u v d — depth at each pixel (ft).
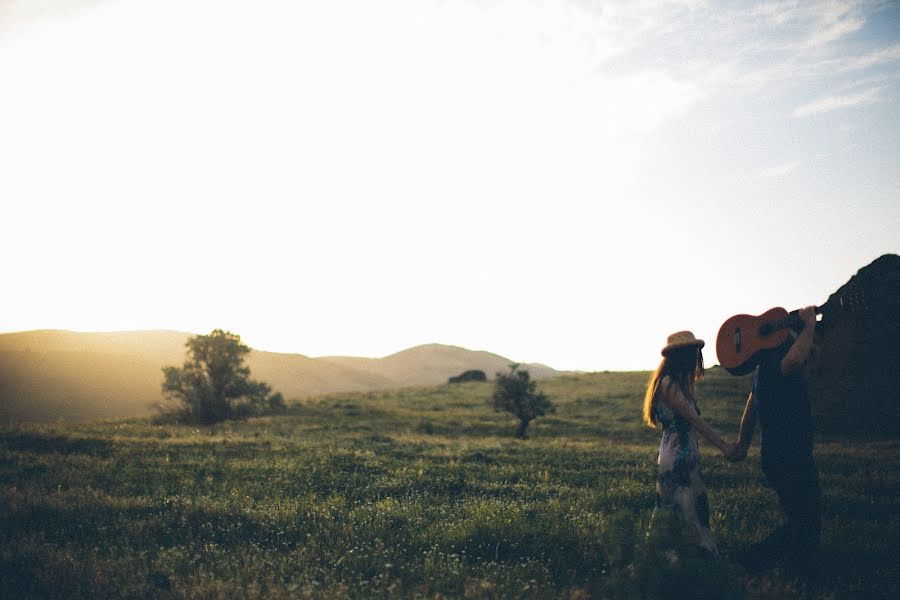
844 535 24.31
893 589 18.25
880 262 107.55
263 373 606.55
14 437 63.93
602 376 214.69
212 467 47.11
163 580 19.12
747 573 19.98
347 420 125.49
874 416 97.71
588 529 24.38
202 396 127.13
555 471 47.16
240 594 17.53
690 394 19.80
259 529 26.09
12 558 20.88
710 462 51.37
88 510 29.48
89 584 18.47
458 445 71.82
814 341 20.03
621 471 47.34
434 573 19.62
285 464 48.78
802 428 19.26
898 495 36.55
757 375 20.08
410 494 36.47
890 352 102.53
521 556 21.90
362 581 18.79
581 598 17.16
